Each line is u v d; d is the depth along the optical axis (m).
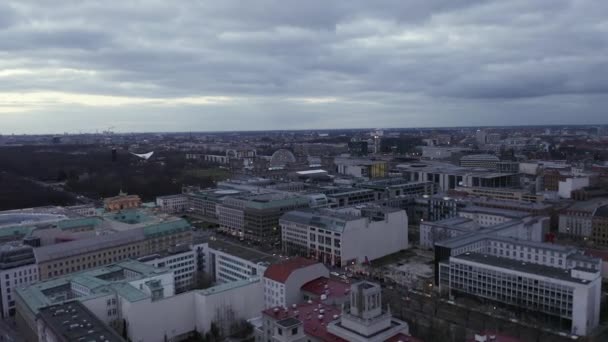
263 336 185.25
